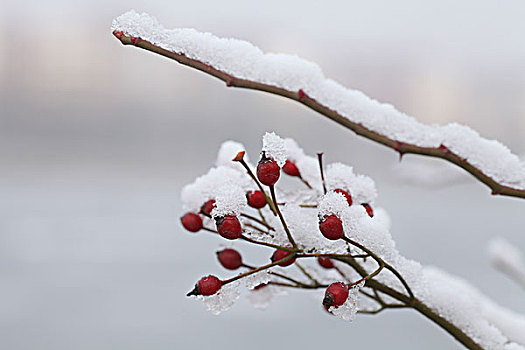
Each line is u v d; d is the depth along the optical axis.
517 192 0.55
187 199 0.55
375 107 0.55
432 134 0.55
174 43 0.52
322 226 0.50
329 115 0.55
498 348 0.54
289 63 0.55
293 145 0.55
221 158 0.56
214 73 0.53
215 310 0.51
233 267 0.54
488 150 0.55
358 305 0.50
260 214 0.53
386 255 0.52
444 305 0.54
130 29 0.51
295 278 0.55
